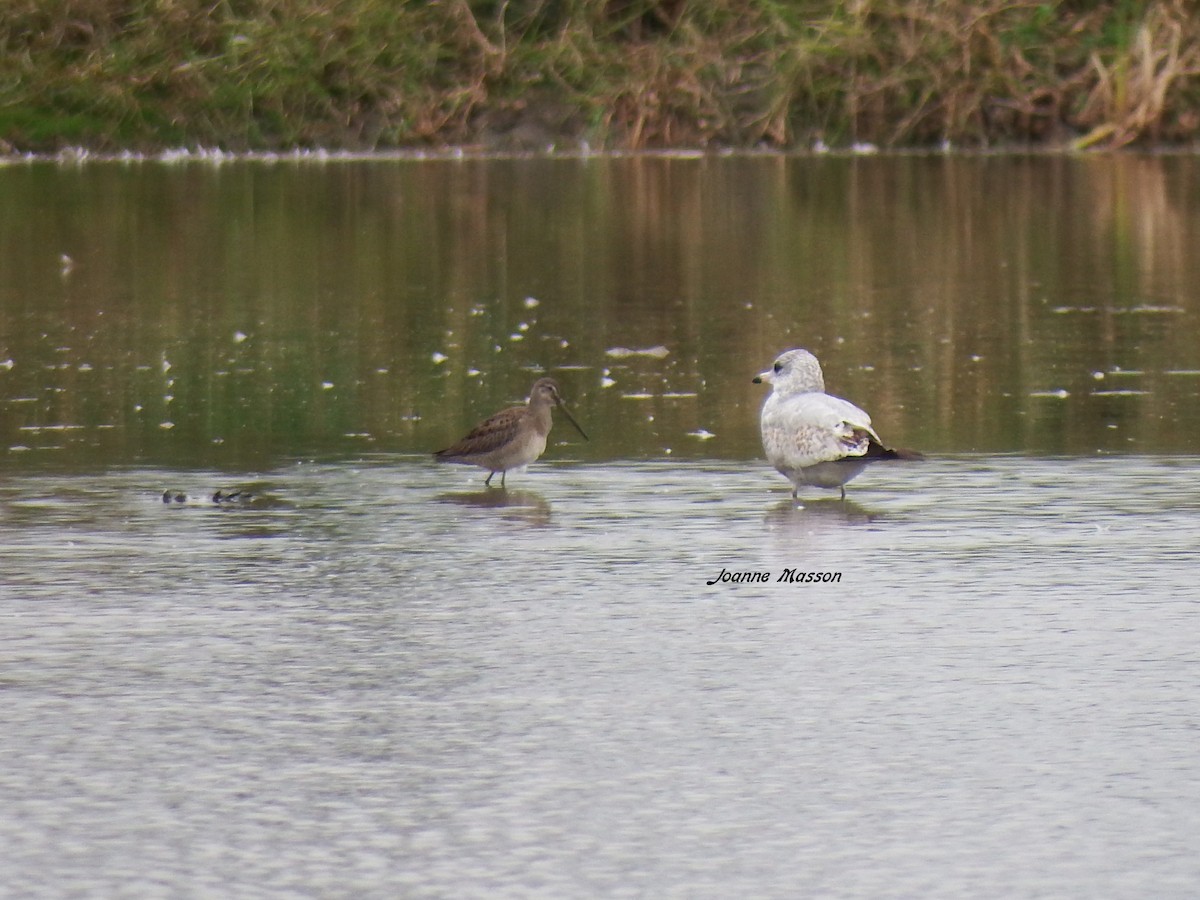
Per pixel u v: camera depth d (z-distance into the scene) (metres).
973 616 11.16
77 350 21.33
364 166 40.69
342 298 25.12
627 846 8.10
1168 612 11.19
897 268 27.45
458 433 17.05
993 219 32.59
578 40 43.84
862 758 9.00
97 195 35.50
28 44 42.16
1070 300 24.47
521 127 43.19
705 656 10.45
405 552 12.70
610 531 13.29
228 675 10.16
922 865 7.93
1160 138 43.53
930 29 43.88
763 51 44.09
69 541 12.99
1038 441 16.45
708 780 8.76
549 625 11.03
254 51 42.53
